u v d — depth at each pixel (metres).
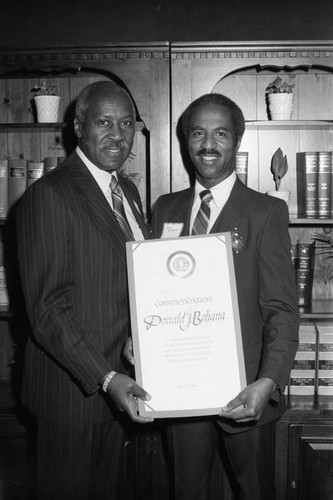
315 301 2.81
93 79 2.80
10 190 2.66
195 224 2.08
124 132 2.00
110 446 2.08
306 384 2.66
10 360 2.97
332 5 2.64
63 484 1.96
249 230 1.99
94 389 1.86
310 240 2.86
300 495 2.51
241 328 1.99
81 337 1.85
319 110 2.78
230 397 1.87
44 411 1.96
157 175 2.58
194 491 2.14
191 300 1.90
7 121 2.85
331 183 2.61
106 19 2.69
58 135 2.83
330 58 2.53
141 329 1.90
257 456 2.05
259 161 2.82
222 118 2.03
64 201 1.88
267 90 2.71
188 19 2.67
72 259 1.90
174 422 2.13
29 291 1.87
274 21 2.65
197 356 1.88
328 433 2.49
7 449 2.61
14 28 2.70
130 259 1.92
